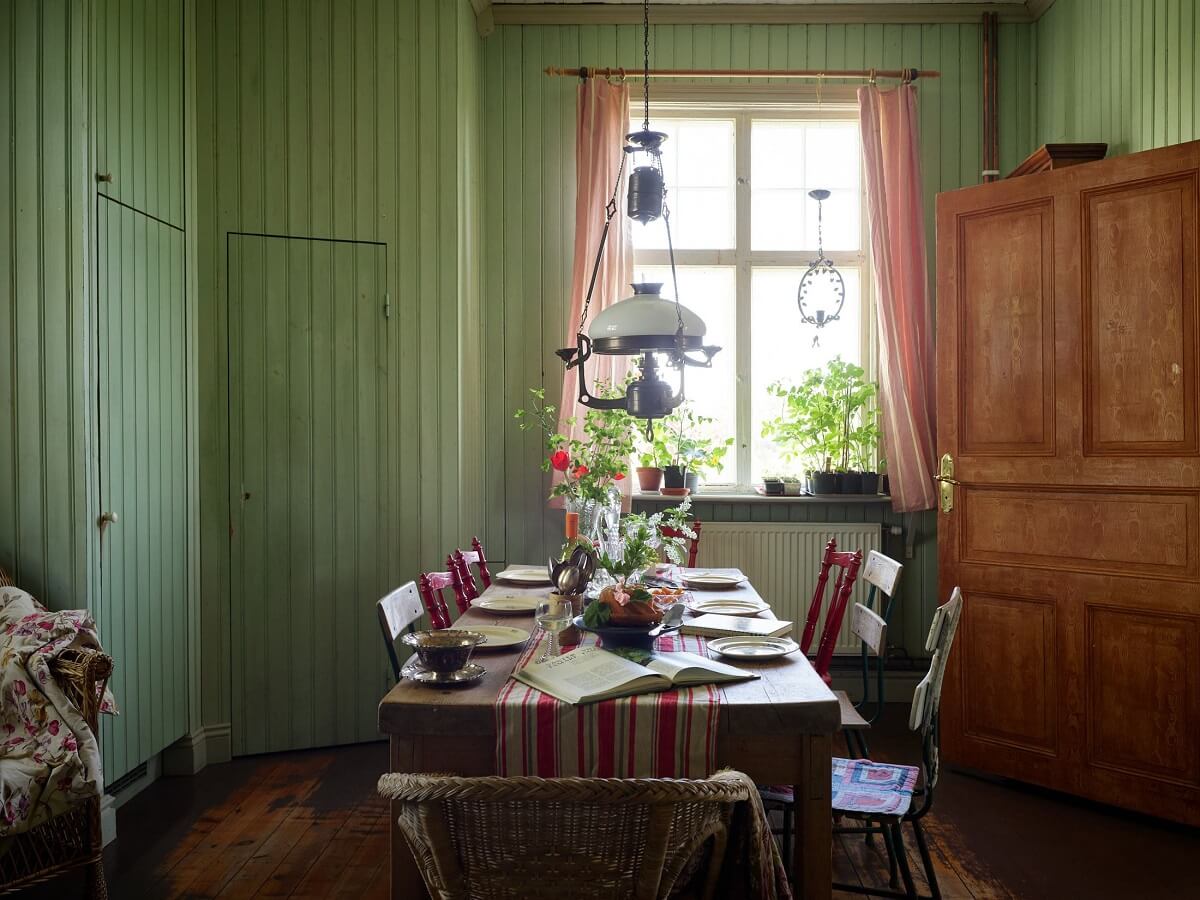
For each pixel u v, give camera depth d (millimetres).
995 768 3871
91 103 3186
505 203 4938
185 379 3869
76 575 3156
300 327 4109
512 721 2076
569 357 2799
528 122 4941
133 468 3469
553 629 2631
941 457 4062
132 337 3471
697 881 1919
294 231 4098
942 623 2406
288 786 3711
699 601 3305
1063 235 3660
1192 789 3338
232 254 4031
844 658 4863
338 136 4148
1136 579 3477
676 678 2240
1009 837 3305
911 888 2527
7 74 3152
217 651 4020
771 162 5055
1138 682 3479
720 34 4926
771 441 5031
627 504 4723
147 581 3562
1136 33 3926
